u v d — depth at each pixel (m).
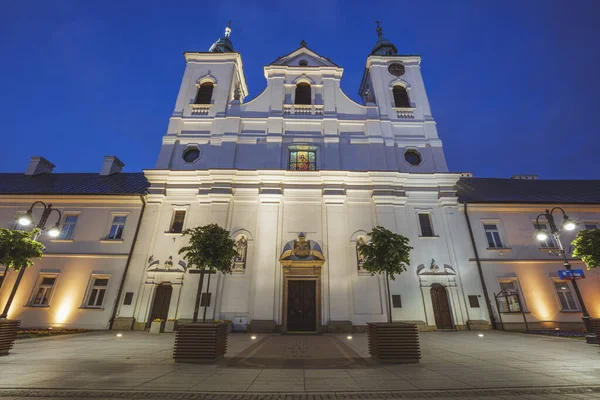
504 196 22.66
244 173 20.56
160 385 6.30
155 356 9.54
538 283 19.19
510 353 10.17
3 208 21.16
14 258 12.12
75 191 22.08
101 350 10.59
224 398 5.63
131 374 7.17
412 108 23.94
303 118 23.03
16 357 9.23
